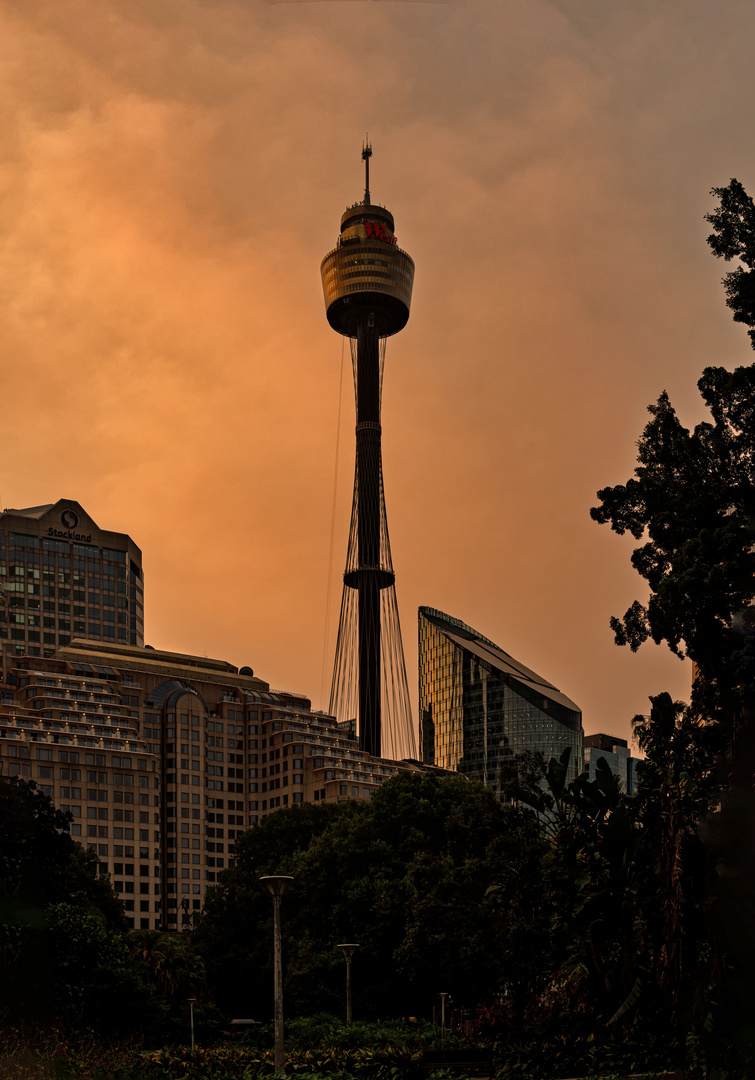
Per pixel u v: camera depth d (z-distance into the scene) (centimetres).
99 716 19400
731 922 2409
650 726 4328
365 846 8969
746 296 4759
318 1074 3759
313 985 8238
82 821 18388
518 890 5153
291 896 9375
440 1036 6034
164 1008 5881
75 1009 4644
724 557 4347
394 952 7081
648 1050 3666
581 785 4622
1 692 19350
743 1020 2420
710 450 4903
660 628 4622
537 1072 3741
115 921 9894
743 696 2845
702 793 3753
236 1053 4053
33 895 2892
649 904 3975
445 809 9081
